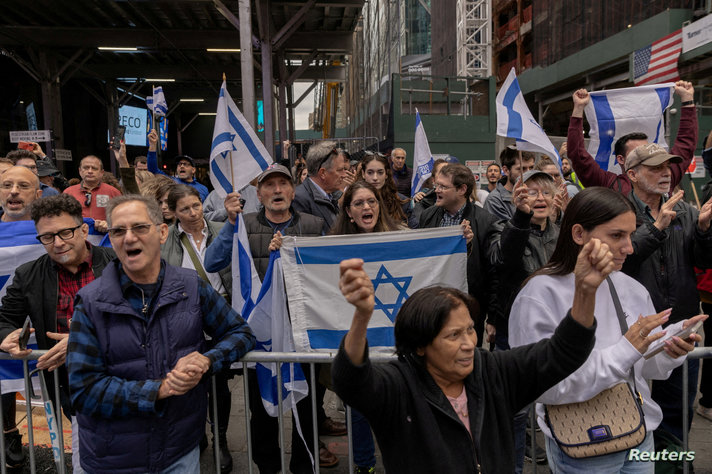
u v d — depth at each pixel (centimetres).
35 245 317
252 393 319
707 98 1759
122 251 203
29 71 2134
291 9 1869
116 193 618
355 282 134
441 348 151
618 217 182
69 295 275
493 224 350
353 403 148
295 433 316
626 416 180
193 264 355
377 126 2119
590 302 152
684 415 232
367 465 301
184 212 353
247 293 299
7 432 334
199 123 3869
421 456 153
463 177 352
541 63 3328
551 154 346
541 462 338
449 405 155
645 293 206
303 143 1533
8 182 323
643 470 188
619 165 385
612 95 407
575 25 2870
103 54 2405
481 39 3544
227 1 1742
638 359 173
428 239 290
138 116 3184
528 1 3775
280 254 291
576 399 179
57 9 1903
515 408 166
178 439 205
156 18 1991
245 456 358
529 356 164
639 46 2278
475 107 1495
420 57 4928
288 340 293
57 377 249
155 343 204
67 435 378
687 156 354
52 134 1938
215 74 2625
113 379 196
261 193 331
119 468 199
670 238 276
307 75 2844
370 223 315
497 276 346
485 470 153
